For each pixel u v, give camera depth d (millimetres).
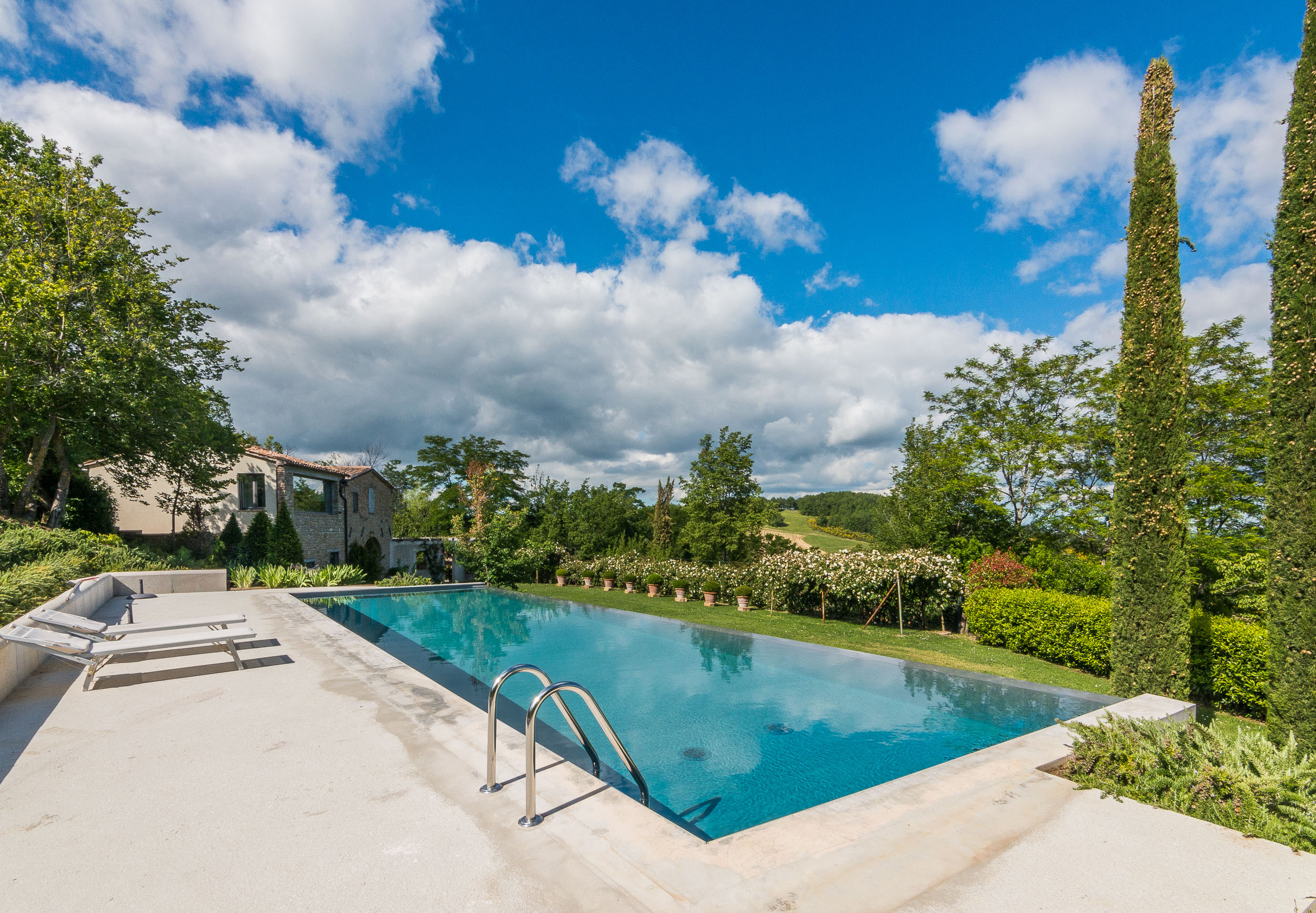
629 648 10750
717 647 10852
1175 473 6855
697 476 21656
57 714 4598
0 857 2559
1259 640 7336
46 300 15117
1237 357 13133
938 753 5961
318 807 3045
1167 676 6754
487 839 2719
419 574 33156
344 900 2254
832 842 2746
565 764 3607
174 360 18219
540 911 2178
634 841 2705
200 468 20141
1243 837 2889
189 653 6793
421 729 4250
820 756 5875
